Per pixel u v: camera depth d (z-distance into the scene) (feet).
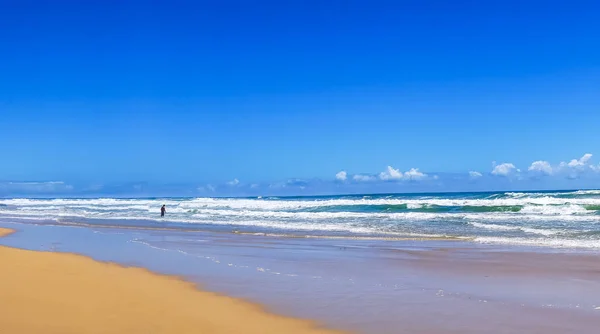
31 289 31.01
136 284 34.63
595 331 24.44
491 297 32.01
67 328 22.70
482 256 52.49
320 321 25.94
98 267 41.91
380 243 66.90
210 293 32.76
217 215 141.79
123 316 25.36
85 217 147.95
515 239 68.18
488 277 39.65
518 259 49.85
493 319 26.61
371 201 171.32
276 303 30.04
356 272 42.24
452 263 47.52
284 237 77.10
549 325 25.52
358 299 31.35
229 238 76.02
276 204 183.93
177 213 158.92
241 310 28.02
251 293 33.04
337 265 46.34
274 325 24.98
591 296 32.37
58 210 207.00
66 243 69.05
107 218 139.44
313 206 170.09
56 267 40.63
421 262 48.19
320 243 67.67
